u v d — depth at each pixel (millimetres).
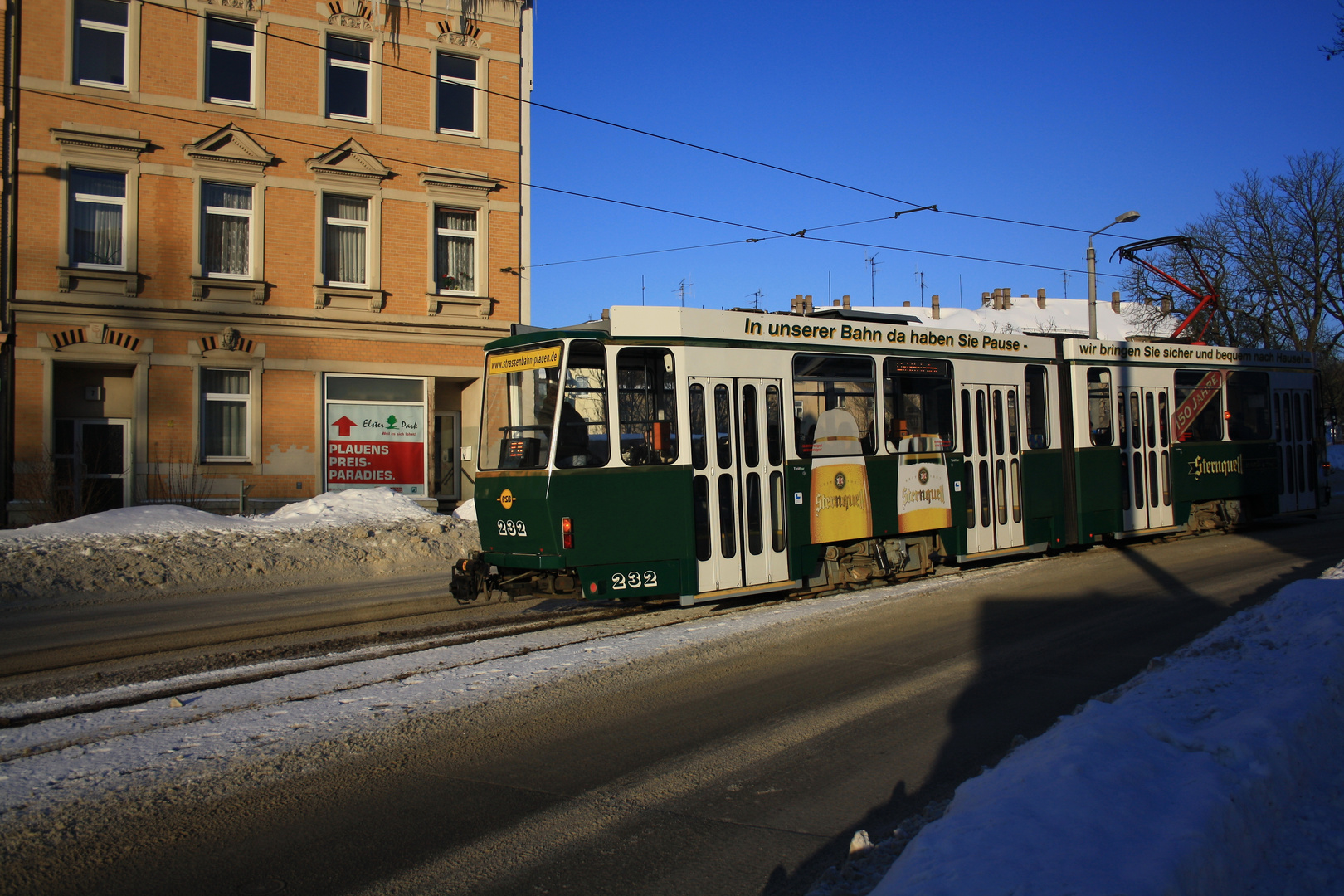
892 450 11727
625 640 8797
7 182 18516
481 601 11633
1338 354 45688
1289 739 4336
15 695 7207
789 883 3990
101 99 19359
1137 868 3006
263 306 20625
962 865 3123
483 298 22781
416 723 6273
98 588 12828
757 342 10484
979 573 12602
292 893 3945
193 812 4793
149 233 19750
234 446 20641
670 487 9648
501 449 9828
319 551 15516
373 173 21594
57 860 4246
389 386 21906
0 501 18250
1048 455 13914
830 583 11055
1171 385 16109
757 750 5723
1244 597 10391
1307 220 36906
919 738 5887
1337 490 31656
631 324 9711
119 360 19438
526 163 23469
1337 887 3414
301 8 21141
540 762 5531
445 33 22578
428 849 4367
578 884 4004
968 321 64688
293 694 7012
